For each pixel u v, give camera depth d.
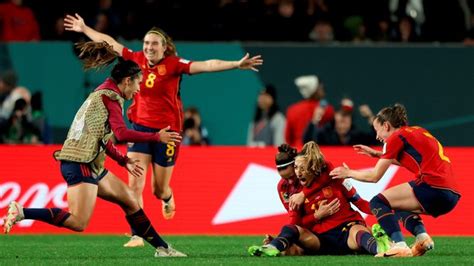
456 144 58.03
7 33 61.59
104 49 31.95
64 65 58.19
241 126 58.19
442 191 31.86
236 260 31.25
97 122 31.06
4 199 46.97
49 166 47.16
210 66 37.28
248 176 46.84
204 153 47.19
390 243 32.84
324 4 62.56
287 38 60.91
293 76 57.94
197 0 61.47
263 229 46.38
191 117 55.97
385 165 32.03
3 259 32.72
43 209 30.91
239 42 59.00
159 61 38.22
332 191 32.53
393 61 57.91
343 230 32.53
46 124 56.75
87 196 31.11
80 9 62.41
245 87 58.19
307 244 32.56
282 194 33.97
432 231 45.47
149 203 46.66
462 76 57.94
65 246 39.25
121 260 31.75
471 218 45.50
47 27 62.47
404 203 32.12
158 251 32.97
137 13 61.31
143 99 38.75
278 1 61.38
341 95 58.00
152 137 30.72
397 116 32.66
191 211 46.75
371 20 62.34
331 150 46.62
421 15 62.28
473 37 62.22
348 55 58.00
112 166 46.72
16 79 58.09
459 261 30.86
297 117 56.75
